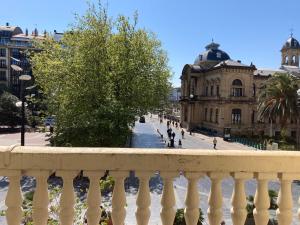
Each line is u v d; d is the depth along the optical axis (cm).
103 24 3002
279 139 5253
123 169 305
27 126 6694
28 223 407
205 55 9331
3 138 5500
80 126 2697
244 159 307
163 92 3569
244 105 7606
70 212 307
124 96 3019
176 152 309
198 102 8862
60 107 2877
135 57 3130
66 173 305
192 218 311
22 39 10481
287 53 10206
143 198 309
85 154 303
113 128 2655
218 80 7856
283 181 312
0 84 9519
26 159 302
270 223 328
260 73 8225
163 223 310
